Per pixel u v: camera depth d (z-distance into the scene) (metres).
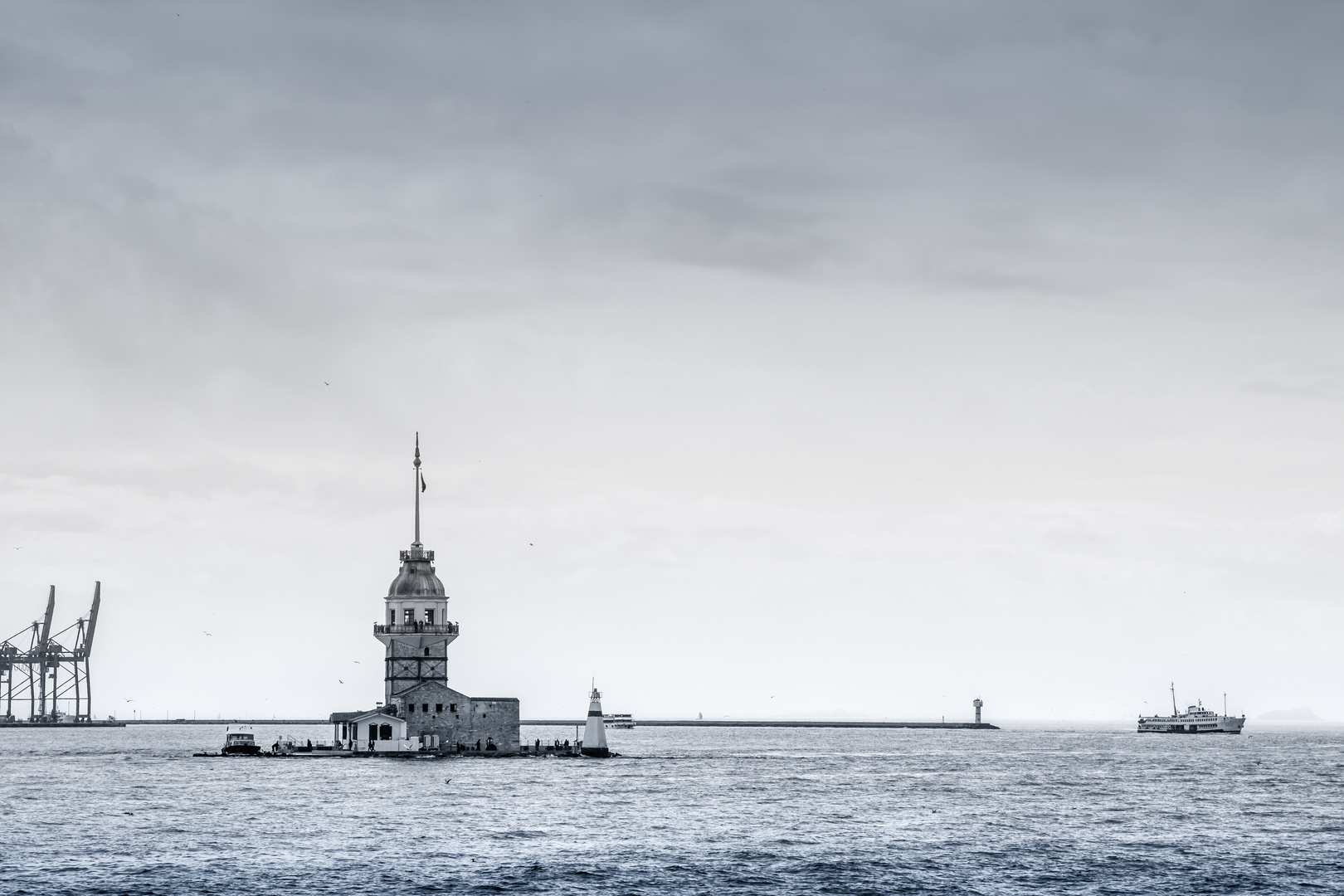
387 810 147.12
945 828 135.62
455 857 115.06
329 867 110.12
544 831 130.50
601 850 119.38
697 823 138.12
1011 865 112.56
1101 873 109.44
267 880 104.50
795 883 105.06
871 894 101.19
